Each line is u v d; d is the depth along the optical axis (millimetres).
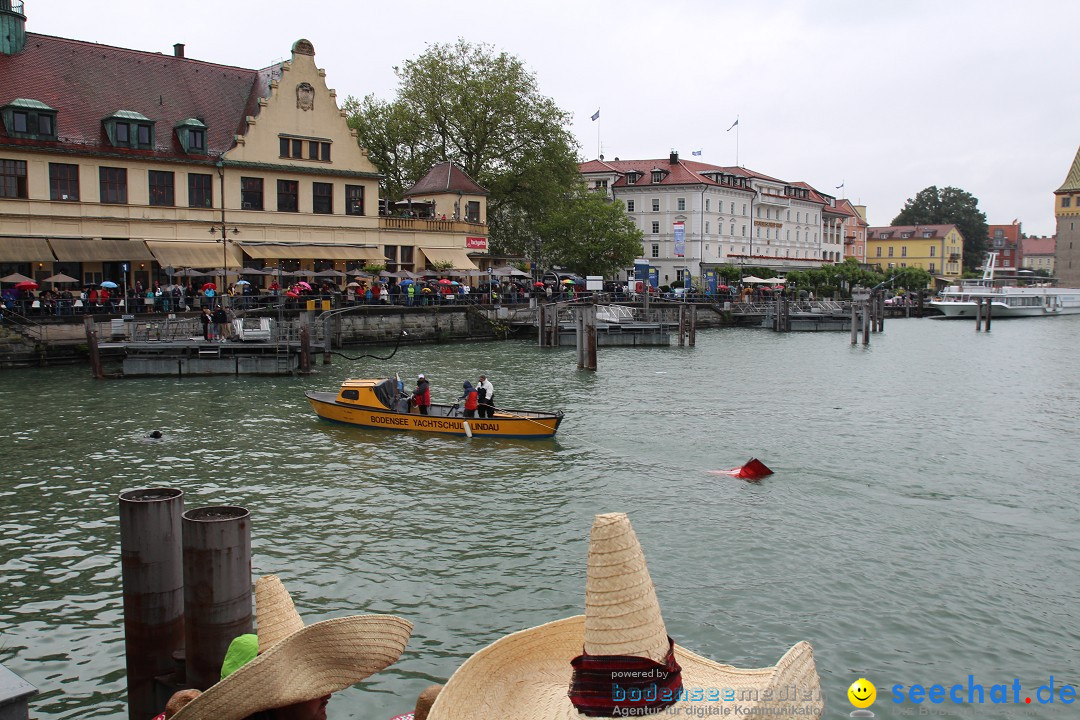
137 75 55562
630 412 31922
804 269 111875
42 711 10883
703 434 27703
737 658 12312
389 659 6164
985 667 12125
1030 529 17984
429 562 15969
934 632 13164
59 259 47500
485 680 5551
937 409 33188
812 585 14906
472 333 61312
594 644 4723
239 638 6754
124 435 26656
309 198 59250
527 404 33781
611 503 19781
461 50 75938
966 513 19078
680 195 106938
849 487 21203
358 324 54844
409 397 29406
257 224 56656
